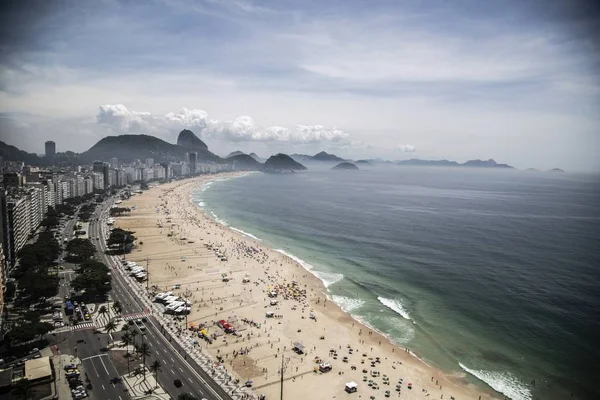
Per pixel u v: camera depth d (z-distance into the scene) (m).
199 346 151.38
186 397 111.50
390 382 136.25
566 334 166.38
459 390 132.75
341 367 143.62
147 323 166.38
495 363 148.25
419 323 180.12
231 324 172.00
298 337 164.50
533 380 137.88
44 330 143.00
